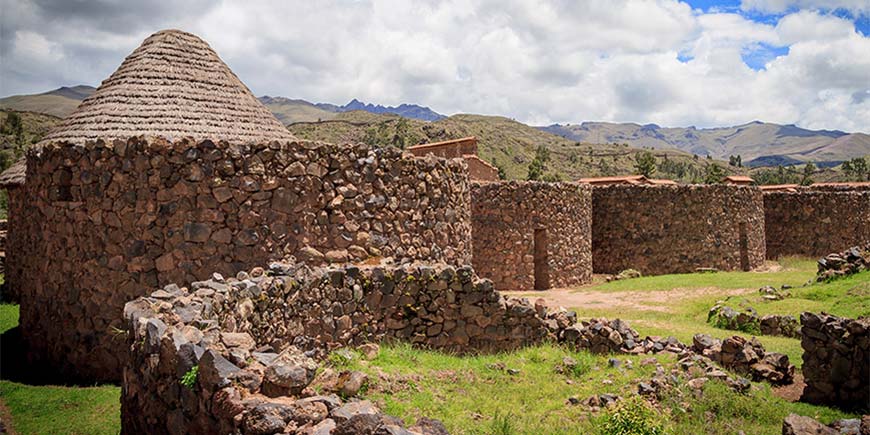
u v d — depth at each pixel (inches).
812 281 732.7
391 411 266.1
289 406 175.2
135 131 526.3
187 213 407.5
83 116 538.3
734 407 314.2
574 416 289.3
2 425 311.6
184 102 562.6
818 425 252.5
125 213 406.6
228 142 418.0
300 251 437.7
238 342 230.5
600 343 411.8
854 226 1375.5
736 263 1178.0
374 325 386.3
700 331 550.6
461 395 305.4
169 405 211.9
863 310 517.3
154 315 258.5
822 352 348.2
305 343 348.2
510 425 263.9
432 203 528.4
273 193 429.7
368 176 474.6
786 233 1429.6
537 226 938.7
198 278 407.5
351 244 462.3
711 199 1146.0
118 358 401.1
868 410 328.5
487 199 909.2
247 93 624.4
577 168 6033.5
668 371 358.0
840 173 5920.3
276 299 333.1
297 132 5118.1
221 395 183.3
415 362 351.3
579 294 860.6
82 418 322.0
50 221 441.1
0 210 1760.6
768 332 538.9
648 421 272.8
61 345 425.7
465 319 406.3
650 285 892.0
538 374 354.6
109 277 408.2
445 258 541.3
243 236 418.6
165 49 586.6
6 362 458.0
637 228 1131.9
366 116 6850.4
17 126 3361.2
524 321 414.6
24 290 482.3
